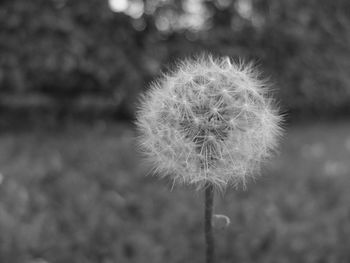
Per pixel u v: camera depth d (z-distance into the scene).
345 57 0.62
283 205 0.32
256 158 0.16
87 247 0.26
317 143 0.51
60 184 0.34
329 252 0.26
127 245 0.27
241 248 0.26
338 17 0.61
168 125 0.15
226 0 0.53
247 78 0.16
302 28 0.56
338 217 0.30
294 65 0.56
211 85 0.15
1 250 0.26
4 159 0.40
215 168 0.15
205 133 0.15
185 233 0.28
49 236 0.27
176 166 0.15
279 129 0.17
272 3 0.54
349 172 0.39
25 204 0.31
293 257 0.26
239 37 0.53
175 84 0.16
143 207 0.31
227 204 0.31
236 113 0.15
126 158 0.40
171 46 0.52
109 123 0.56
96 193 0.33
